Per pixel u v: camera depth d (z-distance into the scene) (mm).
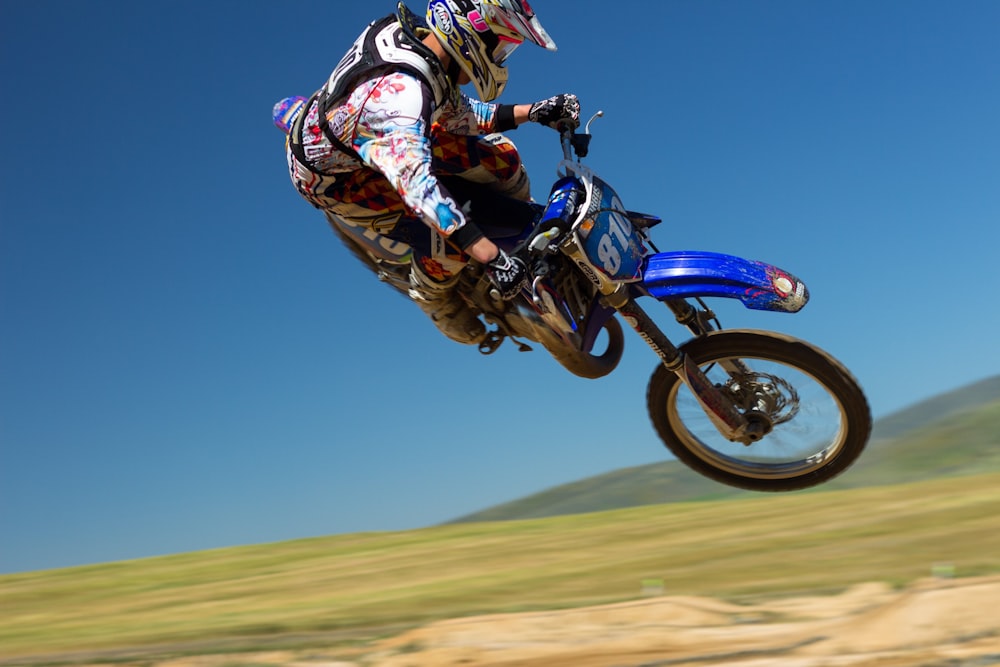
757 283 3176
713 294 3191
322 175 3221
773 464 3609
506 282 2906
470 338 3496
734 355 3320
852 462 3412
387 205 3287
